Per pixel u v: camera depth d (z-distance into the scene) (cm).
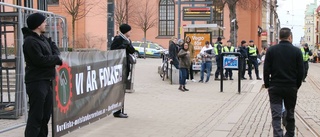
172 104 1126
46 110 588
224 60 1439
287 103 671
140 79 1859
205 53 1777
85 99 704
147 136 730
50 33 891
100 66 773
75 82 663
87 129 779
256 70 2012
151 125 829
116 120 874
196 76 2092
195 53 2139
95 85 749
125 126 812
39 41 561
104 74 796
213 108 1073
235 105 1134
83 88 696
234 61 1427
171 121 878
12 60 805
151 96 1278
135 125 825
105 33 4103
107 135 731
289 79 649
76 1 3338
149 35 5825
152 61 3666
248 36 5700
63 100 620
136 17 5478
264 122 880
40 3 1805
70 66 643
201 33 2131
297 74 654
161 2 5797
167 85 1620
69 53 639
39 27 568
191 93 1387
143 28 5438
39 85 561
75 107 664
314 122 910
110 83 829
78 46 3428
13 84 816
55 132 598
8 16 810
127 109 1023
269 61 661
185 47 1441
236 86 1642
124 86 921
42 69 563
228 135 748
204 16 2362
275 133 653
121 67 896
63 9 3503
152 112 987
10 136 706
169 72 1811
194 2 2495
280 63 651
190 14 2375
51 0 3553
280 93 655
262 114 987
